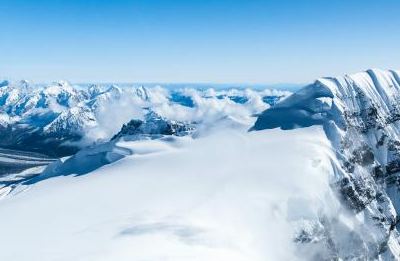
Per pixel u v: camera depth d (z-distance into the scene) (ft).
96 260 323.78
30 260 342.23
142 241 361.51
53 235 404.57
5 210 524.93
